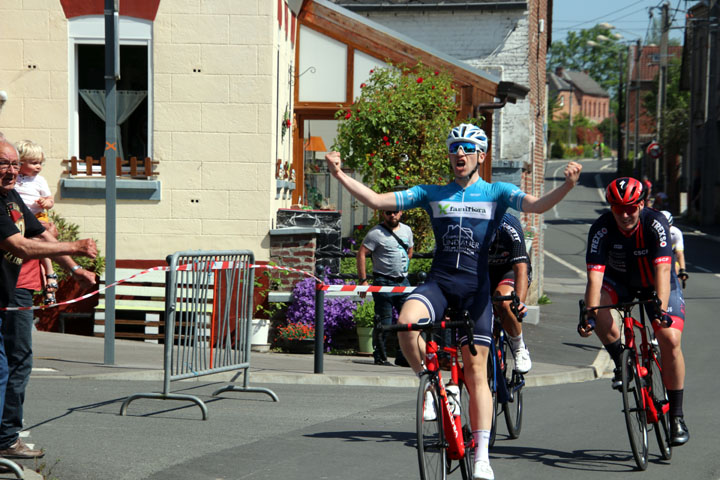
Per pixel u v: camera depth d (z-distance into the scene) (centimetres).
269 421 770
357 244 1477
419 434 516
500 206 567
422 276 1119
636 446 634
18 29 1252
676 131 5306
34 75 1255
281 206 1366
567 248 3594
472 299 568
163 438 694
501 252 747
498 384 713
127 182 1248
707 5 4600
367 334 1203
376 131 1390
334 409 834
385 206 574
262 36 1252
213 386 932
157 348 1149
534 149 2277
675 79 6700
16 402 603
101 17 1253
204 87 1256
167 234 1258
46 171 1256
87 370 965
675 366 691
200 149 1258
